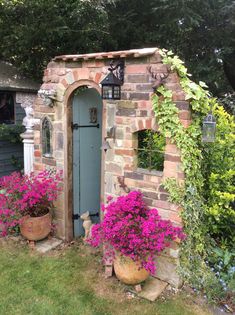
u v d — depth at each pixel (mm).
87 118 4367
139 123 3359
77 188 4422
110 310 2941
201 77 7379
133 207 3234
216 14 7074
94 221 4727
